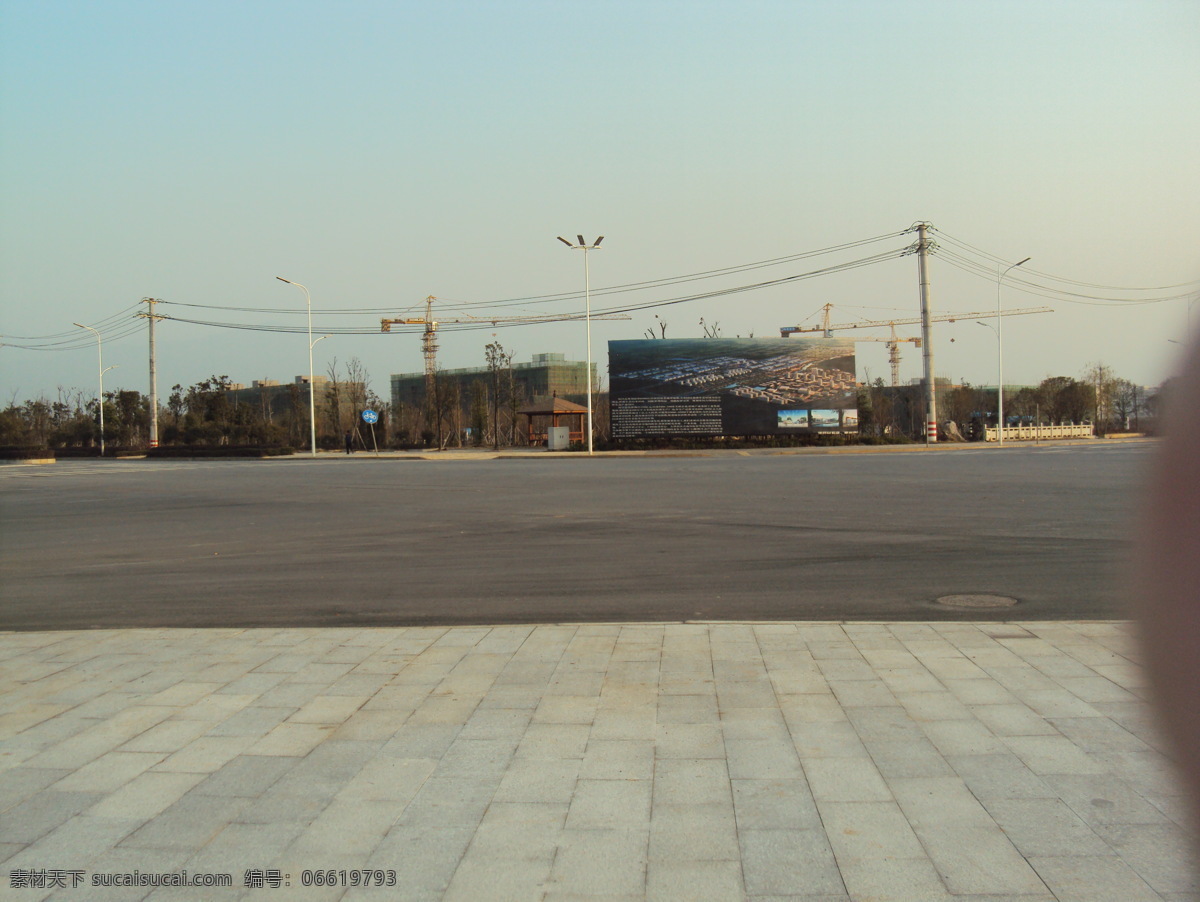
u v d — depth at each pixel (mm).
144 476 32438
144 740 4879
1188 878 3230
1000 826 3645
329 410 69312
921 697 5246
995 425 62875
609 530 13602
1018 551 10688
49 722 5199
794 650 6359
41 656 6727
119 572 10953
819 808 3848
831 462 31547
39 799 4141
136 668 6332
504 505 18047
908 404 69438
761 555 10883
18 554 12711
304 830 3781
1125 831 3584
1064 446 43469
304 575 10359
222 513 17844
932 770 4203
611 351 49438
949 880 3248
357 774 4355
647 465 32750
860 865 3371
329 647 6809
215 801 4086
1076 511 14438
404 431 67688
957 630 6840
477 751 4613
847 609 7887
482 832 3725
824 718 4941
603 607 8234
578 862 3455
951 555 10531
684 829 3699
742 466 30391
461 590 9211
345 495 21484
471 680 5848
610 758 4465
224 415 67188
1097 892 3150
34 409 76250
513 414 66000
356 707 5367
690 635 6867
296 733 4945
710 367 49062
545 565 10570
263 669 6238
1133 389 74938
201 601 9039
